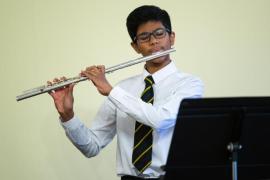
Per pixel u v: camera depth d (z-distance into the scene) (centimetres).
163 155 382
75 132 412
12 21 532
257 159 328
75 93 529
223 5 555
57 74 531
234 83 550
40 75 530
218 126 312
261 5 559
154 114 370
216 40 551
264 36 558
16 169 521
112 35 539
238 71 552
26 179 522
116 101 380
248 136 320
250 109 311
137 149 385
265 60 557
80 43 536
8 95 525
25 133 525
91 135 429
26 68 529
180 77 410
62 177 526
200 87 410
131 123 403
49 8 536
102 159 532
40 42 532
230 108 308
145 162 379
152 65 415
